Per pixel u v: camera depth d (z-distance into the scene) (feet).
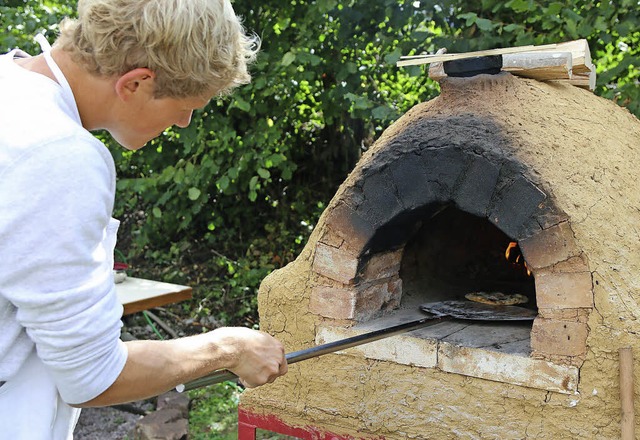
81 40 4.06
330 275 7.87
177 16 3.92
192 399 13.16
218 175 16.69
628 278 6.48
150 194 16.31
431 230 9.45
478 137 6.87
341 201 7.64
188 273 18.02
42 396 4.25
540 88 7.75
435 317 7.72
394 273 8.63
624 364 6.13
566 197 6.52
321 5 13.34
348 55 15.11
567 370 6.50
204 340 4.74
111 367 4.08
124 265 13.60
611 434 6.34
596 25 12.05
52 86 4.02
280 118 15.57
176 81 4.15
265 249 17.85
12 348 4.09
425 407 7.38
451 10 13.78
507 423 6.89
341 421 7.97
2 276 3.69
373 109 13.23
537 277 6.63
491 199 6.78
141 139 4.54
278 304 8.31
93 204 3.82
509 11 13.39
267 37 15.19
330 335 7.91
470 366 7.05
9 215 3.61
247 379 5.03
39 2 16.11
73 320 3.80
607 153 7.72
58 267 3.72
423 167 7.11
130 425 12.70
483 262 10.27
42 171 3.67
